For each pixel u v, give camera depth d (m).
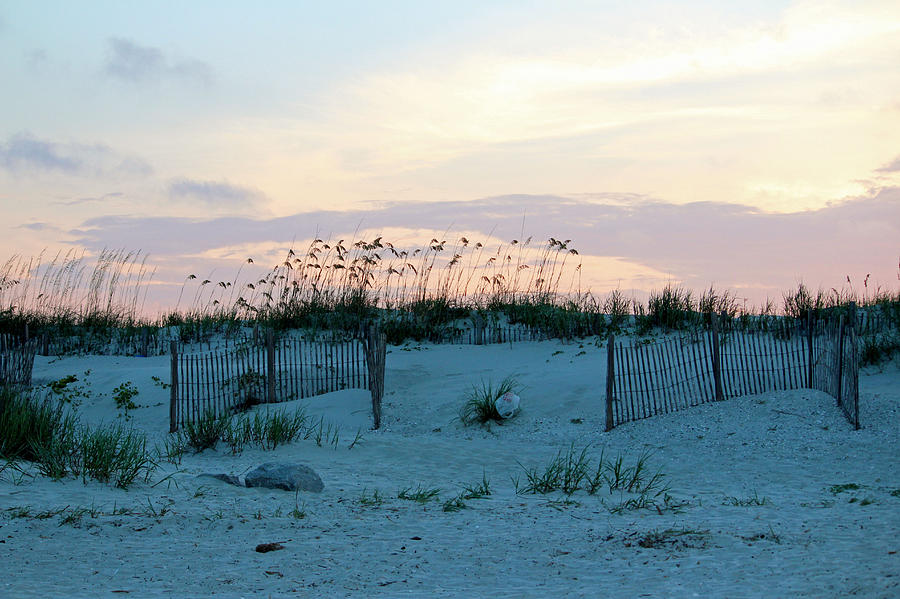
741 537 6.42
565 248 23.42
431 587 5.42
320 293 25.02
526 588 5.33
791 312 19.41
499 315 23.62
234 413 16.19
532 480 9.70
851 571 5.23
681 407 14.08
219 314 25.44
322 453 11.99
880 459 10.22
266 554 6.32
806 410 12.92
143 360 22.47
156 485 9.02
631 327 20.89
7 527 6.80
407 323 23.31
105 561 6.04
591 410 14.62
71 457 9.48
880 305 18.41
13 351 17.83
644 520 7.41
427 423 14.97
